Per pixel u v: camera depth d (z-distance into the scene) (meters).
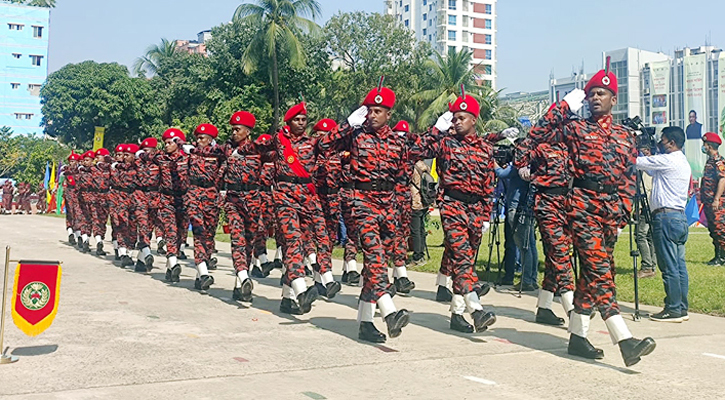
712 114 63.06
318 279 9.17
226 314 7.68
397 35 45.78
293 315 7.69
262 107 37.28
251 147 7.99
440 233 19.98
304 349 6.00
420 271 11.99
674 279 7.47
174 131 10.27
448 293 8.71
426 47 47.34
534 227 9.74
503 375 5.24
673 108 66.50
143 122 44.44
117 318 7.29
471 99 6.65
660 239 7.54
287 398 4.57
